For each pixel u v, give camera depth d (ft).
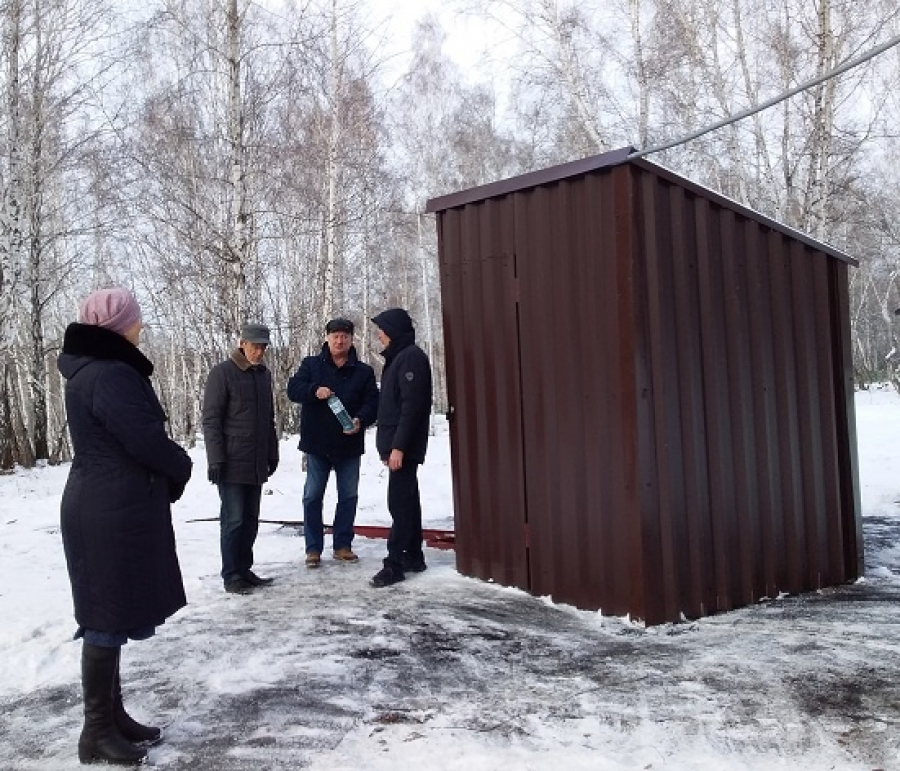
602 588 15.40
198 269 51.62
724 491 16.22
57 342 68.64
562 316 16.02
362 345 80.23
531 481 16.85
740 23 51.52
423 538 22.33
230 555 17.39
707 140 52.19
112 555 9.73
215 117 42.88
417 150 92.07
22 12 52.47
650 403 14.85
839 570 19.03
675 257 15.52
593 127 51.96
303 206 55.11
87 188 59.52
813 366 18.84
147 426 9.71
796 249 18.49
